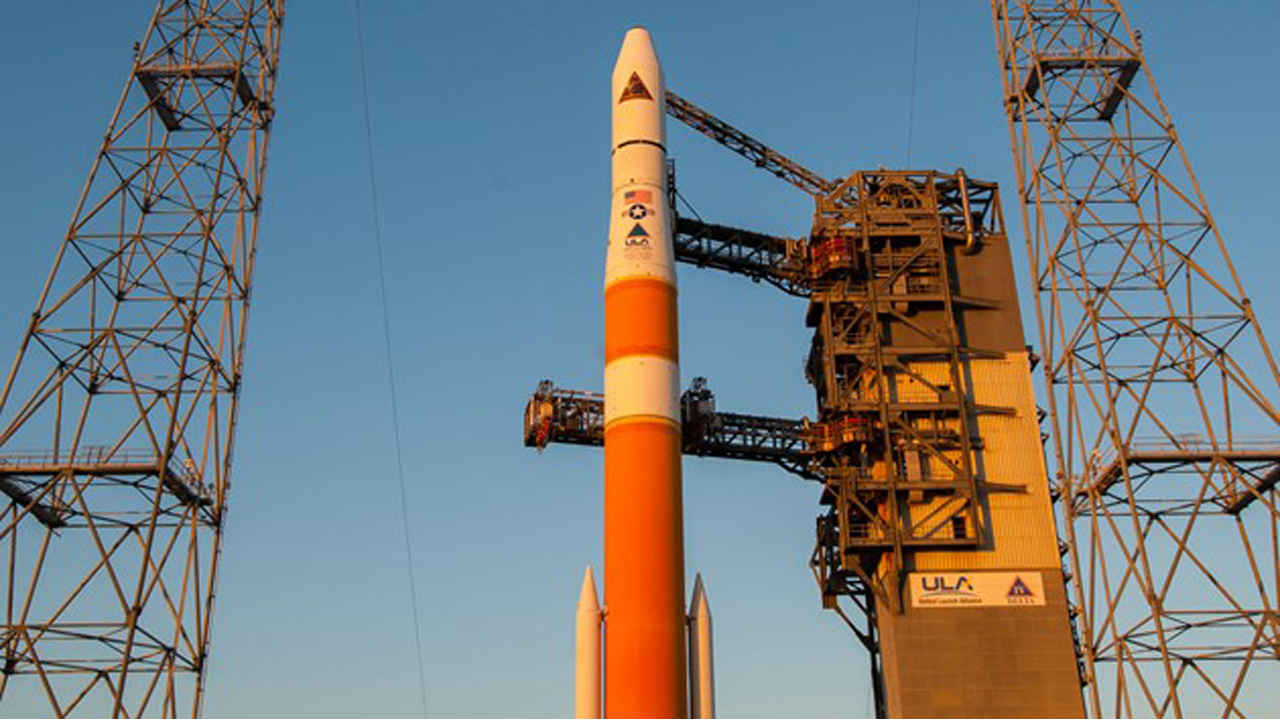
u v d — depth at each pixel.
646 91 66.31
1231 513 61.53
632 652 52.84
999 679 63.56
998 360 71.69
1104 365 62.34
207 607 57.09
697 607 55.78
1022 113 69.38
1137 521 58.69
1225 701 56.53
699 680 54.41
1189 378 62.09
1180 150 66.88
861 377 70.94
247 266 63.53
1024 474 68.81
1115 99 69.19
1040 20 71.38
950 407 69.19
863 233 73.75
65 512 56.88
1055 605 65.25
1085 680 65.38
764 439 79.06
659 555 54.59
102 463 56.00
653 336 59.06
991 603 65.25
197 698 54.53
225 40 67.06
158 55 66.12
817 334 76.94
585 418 76.81
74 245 60.94
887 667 65.94
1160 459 60.16
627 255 60.94
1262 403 60.41
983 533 67.06
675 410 58.19
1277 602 57.47
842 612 73.00
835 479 69.81
